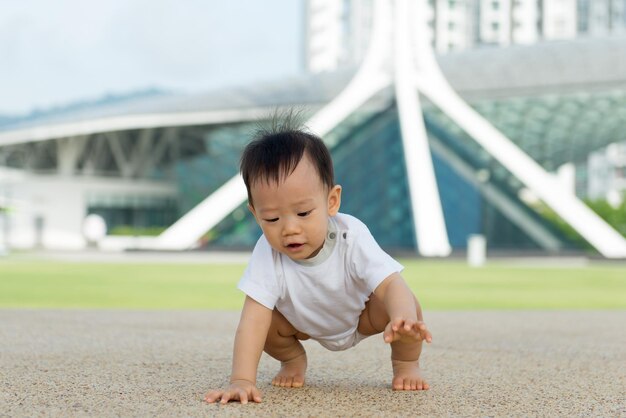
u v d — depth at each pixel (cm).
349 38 8325
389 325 237
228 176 4869
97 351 401
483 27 8269
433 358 397
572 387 303
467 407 255
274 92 4116
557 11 8506
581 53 3788
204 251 3130
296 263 271
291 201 244
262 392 279
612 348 462
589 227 2908
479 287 1378
